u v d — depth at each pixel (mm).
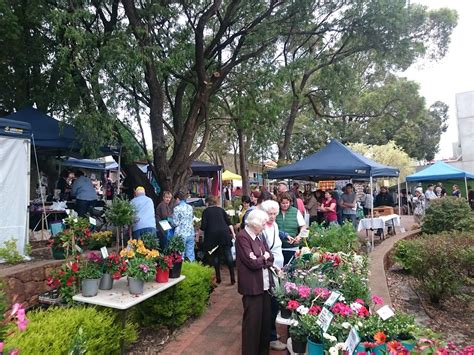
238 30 11211
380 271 6117
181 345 4344
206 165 15406
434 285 5684
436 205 9555
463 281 5863
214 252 7121
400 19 10977
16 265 4992
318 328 2939
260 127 10289
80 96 7852
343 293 3686
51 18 6879
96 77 7395
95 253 4273
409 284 6891
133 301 3598
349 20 11539
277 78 9469
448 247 5652
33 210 7652
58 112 10711
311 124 29234
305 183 19047
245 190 15344
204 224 7082
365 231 11719
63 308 3641
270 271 3832
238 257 3709
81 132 7562
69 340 2918
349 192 11133
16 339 2617
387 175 11664
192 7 10109
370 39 11867
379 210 12758
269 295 3865
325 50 13695
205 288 5461
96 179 16734
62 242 5121
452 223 9070
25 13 8766
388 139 36469
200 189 17828
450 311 5590
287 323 3316
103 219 7496
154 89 9133
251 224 3738
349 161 10453
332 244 5516
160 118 9359
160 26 9641
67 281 3896
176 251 4688
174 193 9664
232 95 10617
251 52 11156
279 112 10008
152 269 3936
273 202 4457
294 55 14461
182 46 9188
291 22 10984
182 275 4941
